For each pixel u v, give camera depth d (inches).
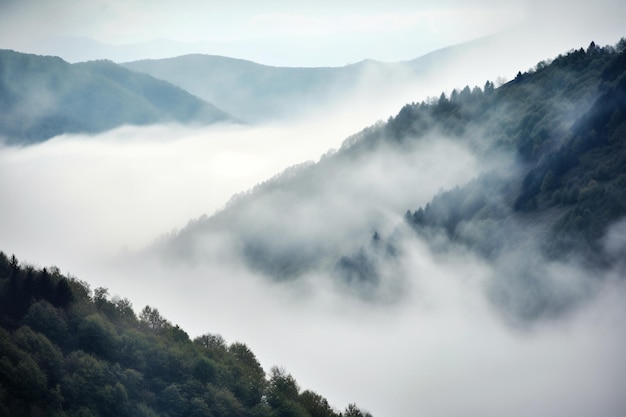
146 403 4653.1
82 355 4724.4
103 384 4520.2
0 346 4338.1
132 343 5132.9
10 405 4060.0
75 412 4234.7
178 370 5088.6
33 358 4475.9
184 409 4699.8
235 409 4985.2
